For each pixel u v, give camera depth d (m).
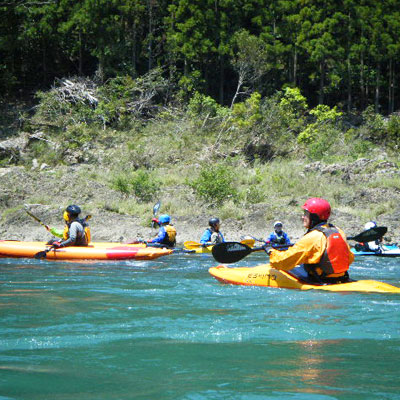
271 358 4.03
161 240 13.49
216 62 48.69
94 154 33.69
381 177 26.95
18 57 47.31
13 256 12.24
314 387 3.36
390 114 47.34
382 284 7.38
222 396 3.20
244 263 11.78
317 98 51.81
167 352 4.20
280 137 36.66
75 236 12.19
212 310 5.93
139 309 5.96
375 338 4.66
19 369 3.73
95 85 42.12
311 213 7.41
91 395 3.21
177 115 42.06
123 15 45.12
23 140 34.62
